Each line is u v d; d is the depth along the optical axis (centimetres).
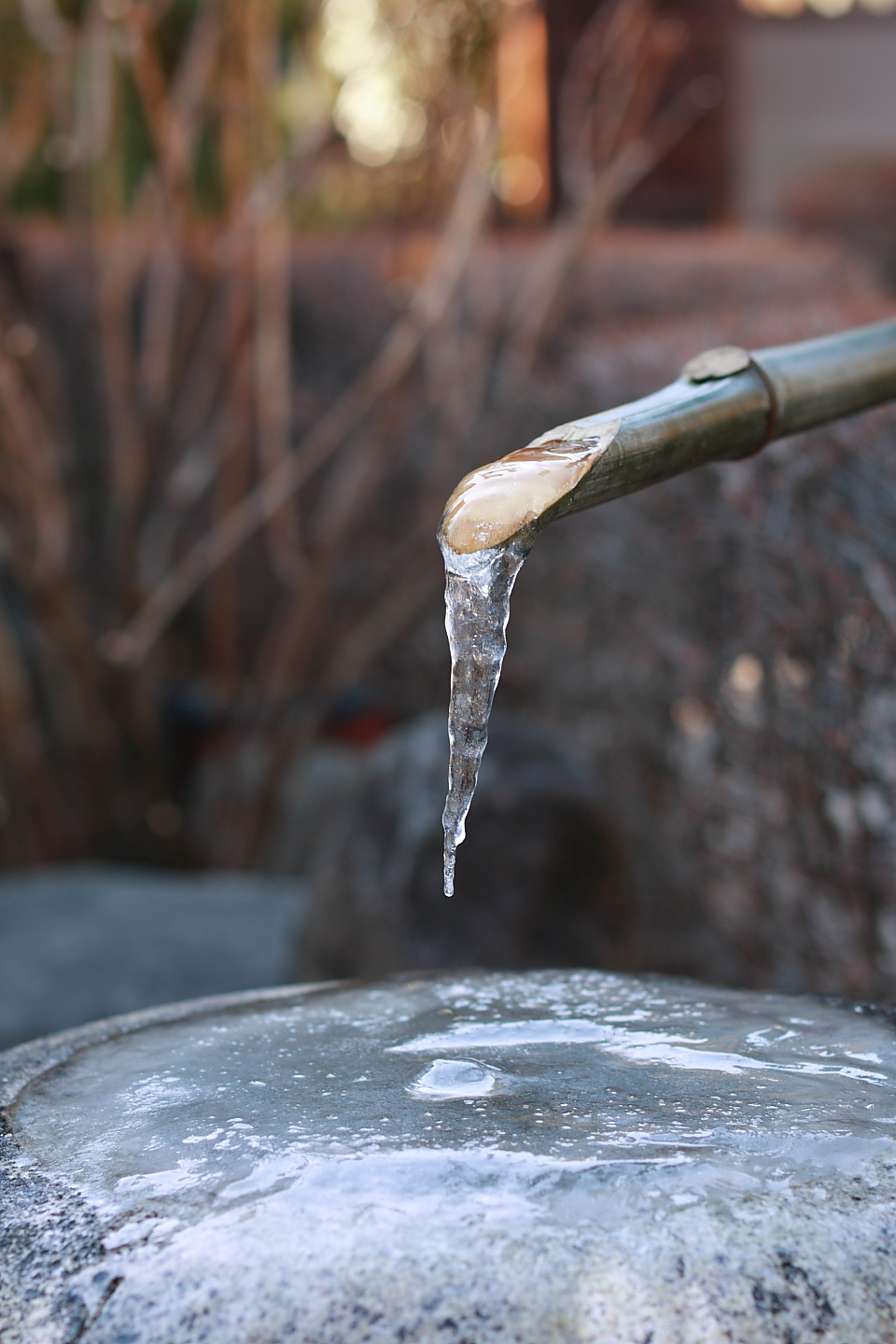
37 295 476
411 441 500
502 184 713
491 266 460
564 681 422
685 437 89
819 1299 61
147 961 345
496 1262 62
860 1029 89
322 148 405
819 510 237
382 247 545
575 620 412
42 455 401
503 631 81
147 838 439
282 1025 94
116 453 427
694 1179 67
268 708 428
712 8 1006
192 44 399
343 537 412
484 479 82
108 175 451
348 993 101
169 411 512
